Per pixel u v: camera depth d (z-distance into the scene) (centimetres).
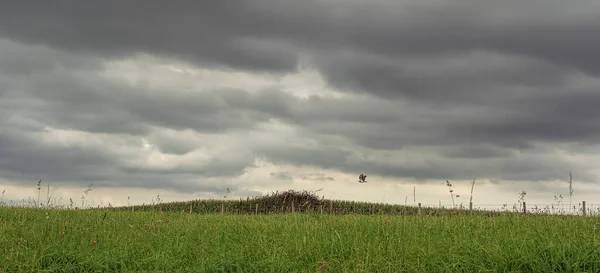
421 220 1575
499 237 1120
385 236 1204
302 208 2931
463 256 971
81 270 998
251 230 1415
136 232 1450
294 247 1110
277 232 1400
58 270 995
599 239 1027
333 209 2895
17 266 994
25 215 1772
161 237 1322
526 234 1125
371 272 939
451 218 1652
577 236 1058
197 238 1320
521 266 913
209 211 2900
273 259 998
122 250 1135
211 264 995
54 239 1234
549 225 1309
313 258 1045
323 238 1199
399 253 1032
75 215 1895
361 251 1058
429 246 1052
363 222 1530
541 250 935
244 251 1073
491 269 913
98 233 1380
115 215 2005
